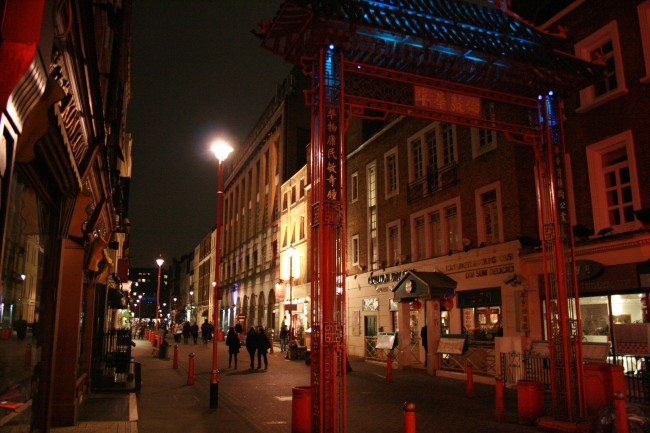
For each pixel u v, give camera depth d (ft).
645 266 42.75
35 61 12.84
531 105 35.53
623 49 47.91
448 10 32.55
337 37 27.17
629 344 38.88
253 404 42.65
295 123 151.12
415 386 54.49
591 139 50.57
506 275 58.65
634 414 29.25
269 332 126.72
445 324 71.31
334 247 26.27
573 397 32.96
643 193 45.27
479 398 46.29
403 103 30.58
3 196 13.14
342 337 25.81
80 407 38.42
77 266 33.91
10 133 13.15
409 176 80.94
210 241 257.14
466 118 32.83
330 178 26.76
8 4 11.90
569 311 34.40
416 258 78.28
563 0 55.31
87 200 30.22
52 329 25.48
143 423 33.71
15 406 19.69
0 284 15.72
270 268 154.40
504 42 33.50
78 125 22.98
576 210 51.57
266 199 168.04
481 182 65.05
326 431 24.95
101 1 36.27
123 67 52.70
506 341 53.72
